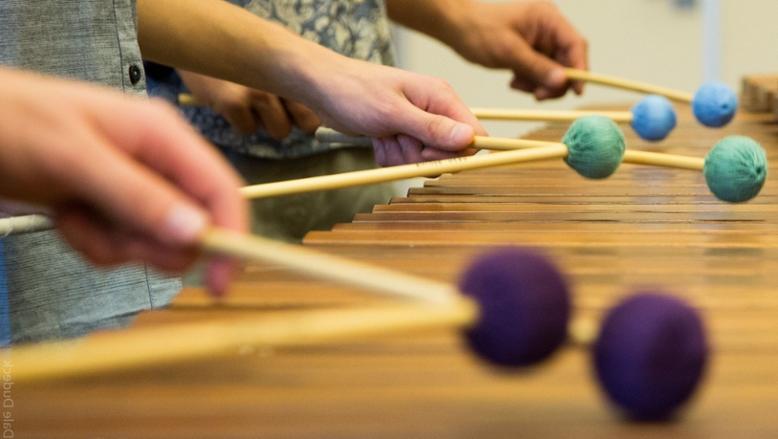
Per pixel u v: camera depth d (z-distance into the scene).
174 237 0.49
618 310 0.52
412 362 0.60
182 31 1.23
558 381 0.57
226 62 1.24
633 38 3.09
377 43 1.63
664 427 0.51
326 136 1.33
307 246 0.89
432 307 0.49
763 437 0.50
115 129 0.52
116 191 0.48
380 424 0.52
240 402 0.54
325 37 1.58
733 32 2.97
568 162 1.10
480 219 1.00
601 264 0.82
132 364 0.44
